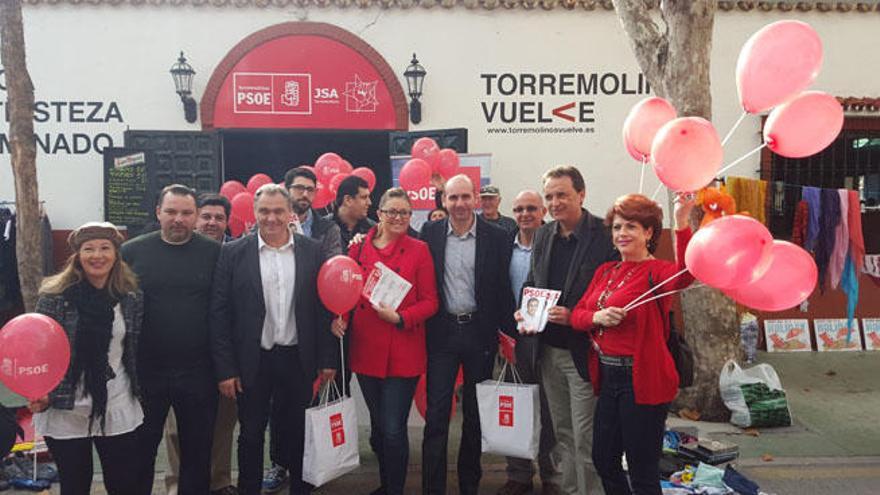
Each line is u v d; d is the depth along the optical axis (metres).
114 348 3.04
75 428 2.97
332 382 4.06
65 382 2.90
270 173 9.47
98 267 2.93
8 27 4.68
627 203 3.09
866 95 7.96
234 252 3.57
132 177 7.42
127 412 3.08
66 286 2.94
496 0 7.73
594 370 3.21
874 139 8.02
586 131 7.93
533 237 3.84
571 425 3.69
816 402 5.99
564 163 7.93
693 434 4.95
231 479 4.34
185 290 3.36
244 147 9.41
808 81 2.83
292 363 3.70
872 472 4.44
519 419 3.67
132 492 3.17
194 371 3.38
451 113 7.87
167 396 3.36
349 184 4.82
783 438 5.08
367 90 7.75
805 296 2.82
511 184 7.94
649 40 5.40
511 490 4.07
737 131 7.91
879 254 7.88
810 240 6.66
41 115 7.57
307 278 3.66
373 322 3.72
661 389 2.95
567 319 3.38
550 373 3.69
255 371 3.54
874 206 8.02
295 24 7.67
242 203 5.20
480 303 3.82
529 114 7.89
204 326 3.41
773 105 2.93
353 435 3.72
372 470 4.54
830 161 8.02
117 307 3.04
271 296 3.62
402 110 7.80
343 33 7.70
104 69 7.59
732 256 2.53
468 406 3.92
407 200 3.77
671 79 5.25
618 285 3.08
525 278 3.92
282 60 7.68
